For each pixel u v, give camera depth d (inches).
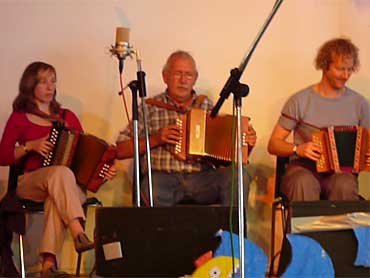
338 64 187.6
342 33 213.6
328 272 150.2
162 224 148.0
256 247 148.9
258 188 210.4
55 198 170.7
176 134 178.7
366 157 178.5
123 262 146.9
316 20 214.1
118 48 164.1
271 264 179.6
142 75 160.9
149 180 162.7
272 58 213.9
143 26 215.5
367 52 212.4
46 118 190.1
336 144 178.2
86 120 214.8
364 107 193.5
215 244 148.3
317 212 152.2
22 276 176.6
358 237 150.9
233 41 214.7
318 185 179.3
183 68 188.1
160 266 147.5
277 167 186.7
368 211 152.3
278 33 214.1
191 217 148.6
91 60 215.9
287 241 150.6
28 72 190.2
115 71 215.0
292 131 195.8
